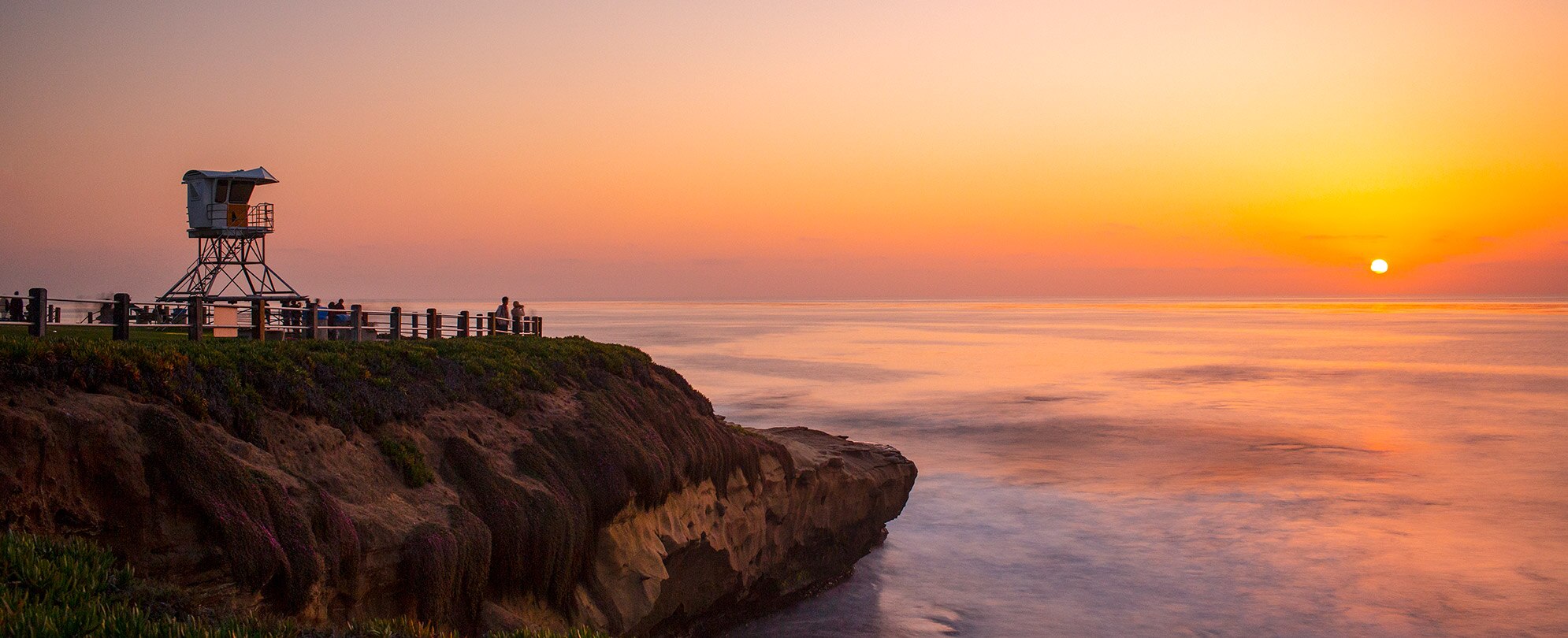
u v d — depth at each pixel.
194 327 20.02
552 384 22.55
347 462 16.05
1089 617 25.30
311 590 13.43
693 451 24.30
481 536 16.58
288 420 15.62
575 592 19.08
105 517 11.99
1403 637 23.52
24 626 8.86
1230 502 36.69
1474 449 48.22
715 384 77.75
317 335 24.97
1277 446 49.00
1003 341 145.38
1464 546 30.81
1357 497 37.41
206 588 12.27
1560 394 73.06
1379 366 98.50
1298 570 28.55
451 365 20.80
